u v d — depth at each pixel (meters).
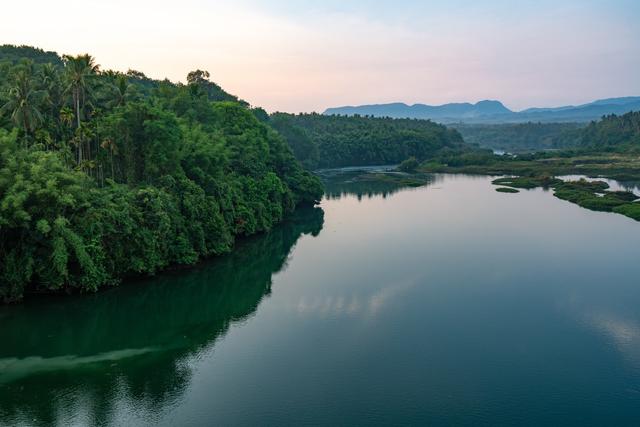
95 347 53.62
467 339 55.16
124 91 92.81
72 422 40.25
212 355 51.72
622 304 64.94
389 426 40.19
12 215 59.06
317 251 92.38
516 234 103.56
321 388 45.44
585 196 145.12
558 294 68.62
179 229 77.88
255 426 39.97
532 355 51.59
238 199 99.00
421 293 69.50
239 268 81.56
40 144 71.81
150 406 42.53
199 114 120.44
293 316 62.00
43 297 64.00
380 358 51.00
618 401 43.53
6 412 41.44
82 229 64.50
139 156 82.94
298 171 142.38
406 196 160.38
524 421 40.88
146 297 68.50
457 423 40.59
